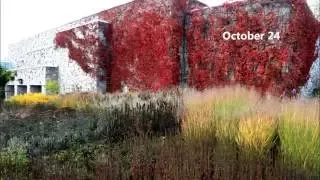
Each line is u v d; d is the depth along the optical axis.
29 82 25.33
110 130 6.47
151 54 17.75
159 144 4.81
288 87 13.70
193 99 7.06
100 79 19.88
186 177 3.32
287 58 13.76
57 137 6.57
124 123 6.51
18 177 4.05
